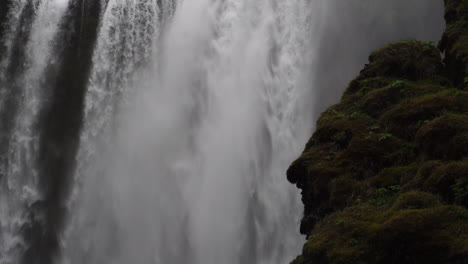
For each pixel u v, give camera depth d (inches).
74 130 967.6
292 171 506.3
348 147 464.1
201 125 880.9
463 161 357.4
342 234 370.0
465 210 318.0
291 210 794.2
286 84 861.8
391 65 547.8
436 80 498.0
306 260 386.6
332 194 436.1
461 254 289.7
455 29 533.3
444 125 392.2
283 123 845.2
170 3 959.0
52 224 944.9
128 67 955.3
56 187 958.4
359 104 517.0
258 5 907.4
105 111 949.2
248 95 868.0
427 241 308.5
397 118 459.8
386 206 377.7
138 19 969.5
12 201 964.0
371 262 335.9
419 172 382.6
